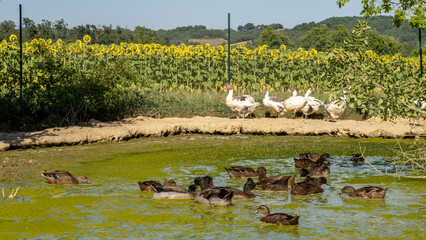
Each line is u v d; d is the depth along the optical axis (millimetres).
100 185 10914
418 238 7172
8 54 23922
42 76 20141
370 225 7859
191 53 29953
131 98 22391
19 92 19672
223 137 19266
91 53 29031
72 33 68188
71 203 9320
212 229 7723
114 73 21828
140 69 28609
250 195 9938
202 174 12281
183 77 28516
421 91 11773
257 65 30219
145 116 21859
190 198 9906
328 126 19578
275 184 10586
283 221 7875
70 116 20047
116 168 13039
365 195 9719
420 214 8453
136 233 7504
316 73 29781
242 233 7523
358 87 11945
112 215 8523
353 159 13805
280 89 29562
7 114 18641
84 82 20516
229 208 9109
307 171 12156
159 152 15734
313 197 9922
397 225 7832
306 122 20797
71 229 7699
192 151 15922
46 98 19672
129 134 18391
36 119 19562
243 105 21672
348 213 8625
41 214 8570
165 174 12227
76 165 13453
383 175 11930
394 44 47656
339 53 11922
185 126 20016
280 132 19922
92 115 21047
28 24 40594
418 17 12570
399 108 12078
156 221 8180
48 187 10703
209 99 23734
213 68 29453
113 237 7301
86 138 17156
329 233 7473
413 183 10969
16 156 14445
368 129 18672
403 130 18234
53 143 16391
